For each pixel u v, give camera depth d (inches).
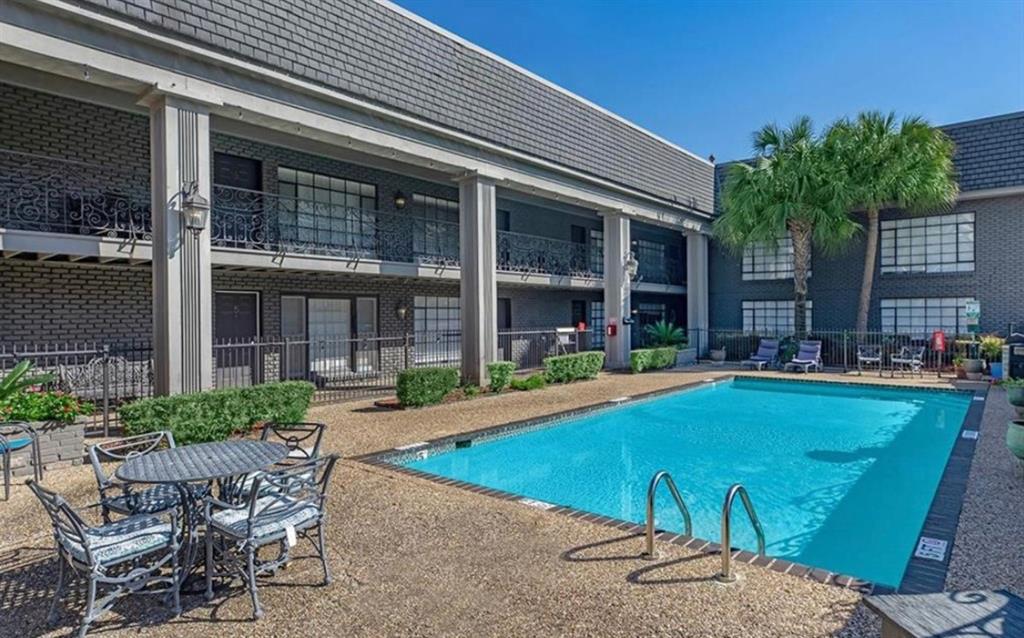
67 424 254.2
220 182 463.8
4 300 368.5
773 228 678.5
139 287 425.1
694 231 817.5
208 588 137.3
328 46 374.6
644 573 148.8
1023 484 221.8
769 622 123.2
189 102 314.8
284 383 339.0
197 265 315.3
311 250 493.7
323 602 136.2
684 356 760.3
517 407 418.9
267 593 140.7
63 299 391.2
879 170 644.1
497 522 187.6
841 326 783.7
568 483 285.3
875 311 761.0
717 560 156.7
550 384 549.6
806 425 414.0
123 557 127.3
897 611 92.0
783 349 730.8
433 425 352.2
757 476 291.0
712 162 857.5
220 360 474.6
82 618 128.7
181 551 144.1
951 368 654.5
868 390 537.6
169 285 305.6
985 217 685.3
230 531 136.7
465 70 473.4
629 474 299.6
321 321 553.0
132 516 151.2
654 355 687.1
